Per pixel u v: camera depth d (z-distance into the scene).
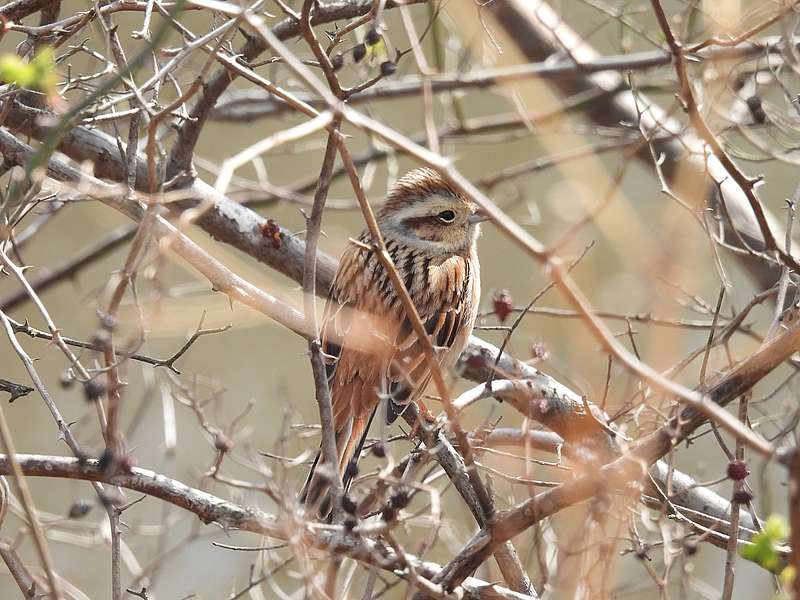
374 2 8.83
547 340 11.98
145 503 14.48
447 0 10.32
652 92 14.54
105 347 7.19
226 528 7.96
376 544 7.71
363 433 9.96
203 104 10.42
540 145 18.47
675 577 11.45
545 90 14.69
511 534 7.70
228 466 14.78
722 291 8.82
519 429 9.86
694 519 9.30
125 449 9.09
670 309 9.88
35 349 16.78
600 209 7.99
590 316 6.56
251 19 6.62
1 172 9.98
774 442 8.82
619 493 7.75
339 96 8.28
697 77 12.64
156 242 8.98
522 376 9.68
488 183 14.03
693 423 8.00
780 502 13.40
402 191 11.83
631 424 10.16
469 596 8.03
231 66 7.42
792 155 12.25
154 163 7.11
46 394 8.14
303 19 8.10
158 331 7.99
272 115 14.58
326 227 17.05
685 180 10.79
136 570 10.77
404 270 11.19
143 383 16.61
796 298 9.08
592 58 15.00
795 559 5.91
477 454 8.75
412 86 14.29
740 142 15.70
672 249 9.56
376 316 10.73
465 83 14.17
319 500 7.64
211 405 15.77
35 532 6.80
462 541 11.59
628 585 11.11
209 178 17.47
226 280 9.20
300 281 11.40
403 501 7.14
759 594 14.19
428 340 7.32
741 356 10.01
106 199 9.02
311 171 18.31
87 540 11.98
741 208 12.95
